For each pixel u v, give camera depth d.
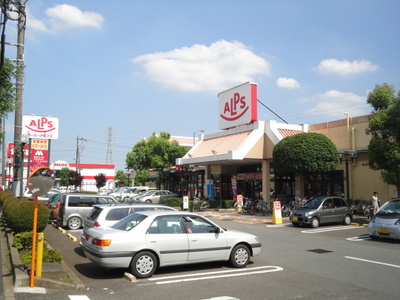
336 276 7.98
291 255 10.48
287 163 20.64
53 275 7.14
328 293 6.68
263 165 25.38
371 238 13.99
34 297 6.20
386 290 6.89
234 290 6.84
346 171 21.84
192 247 8.17
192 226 8.45
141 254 7.68
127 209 10.62
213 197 29.69
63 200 15.90
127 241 7.56
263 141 25.02
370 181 21.89
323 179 24.97
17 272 7.18
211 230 8.60
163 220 8.19
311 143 20.23
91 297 6.34
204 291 6.76
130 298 6.30
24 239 9.80
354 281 7.56
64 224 15.60
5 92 12.66
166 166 40.53
